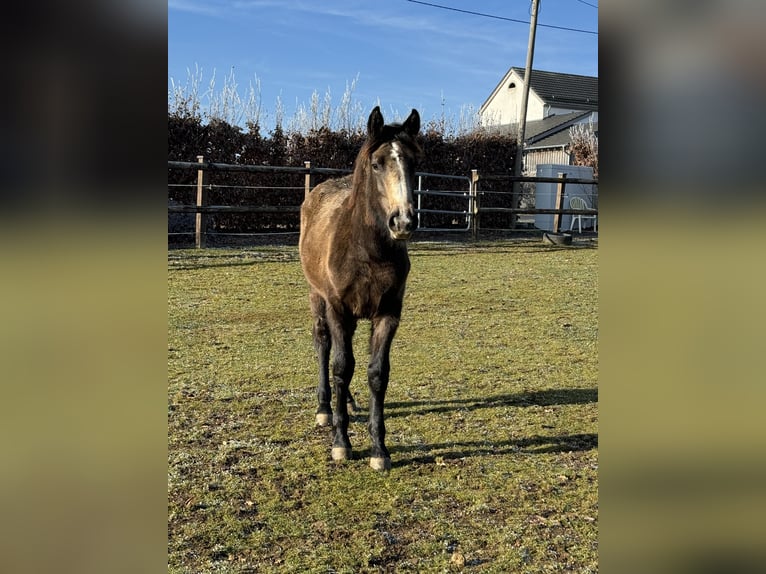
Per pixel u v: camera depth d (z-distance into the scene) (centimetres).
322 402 413
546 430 400
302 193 1334
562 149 2580
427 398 461
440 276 960
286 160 1325
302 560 254
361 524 284
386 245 329
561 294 852
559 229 1472
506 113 3556
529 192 1775
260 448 368
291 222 1331
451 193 1293
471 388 484
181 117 1213
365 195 328
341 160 1378
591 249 1318
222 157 1258
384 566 251
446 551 262
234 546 264
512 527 281
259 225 1316
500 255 1191
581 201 1712
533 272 1016
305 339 611
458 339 629
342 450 354
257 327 650
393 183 307
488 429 402
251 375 504
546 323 699
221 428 397
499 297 828
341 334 357
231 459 352
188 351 565
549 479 330
